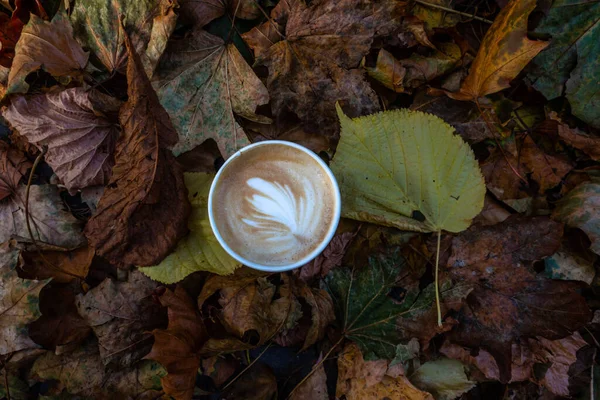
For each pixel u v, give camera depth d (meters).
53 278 0.35
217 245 0.34
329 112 0.35
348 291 0.36
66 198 0.37
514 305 0.34
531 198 0.36
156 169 0.32
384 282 0.35
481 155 0.37
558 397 0.36
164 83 0.34
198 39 0.35
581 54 0.35
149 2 0.34
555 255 0.36
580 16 0.34
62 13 0.34
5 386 0.35
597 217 0.34
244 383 0.36
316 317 0.34
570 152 0.37
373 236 0.36
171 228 0.33
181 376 0.33
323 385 0.36
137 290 0.35
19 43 0.33
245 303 0.34
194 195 0.35
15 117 0.34
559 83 0.35
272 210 0.33
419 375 0.35
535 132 0.37
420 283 0.37
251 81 0.34
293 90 0.35
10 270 0.34
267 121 0.35
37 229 0.36
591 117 0.35
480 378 0.35
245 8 0.36
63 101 0.34
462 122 0.36
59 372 0.35
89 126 0.35
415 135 0.32
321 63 0.35
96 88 0.36
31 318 0.33
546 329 0.33
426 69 0.36
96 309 0.35
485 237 0.34
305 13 0.34
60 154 0.35
